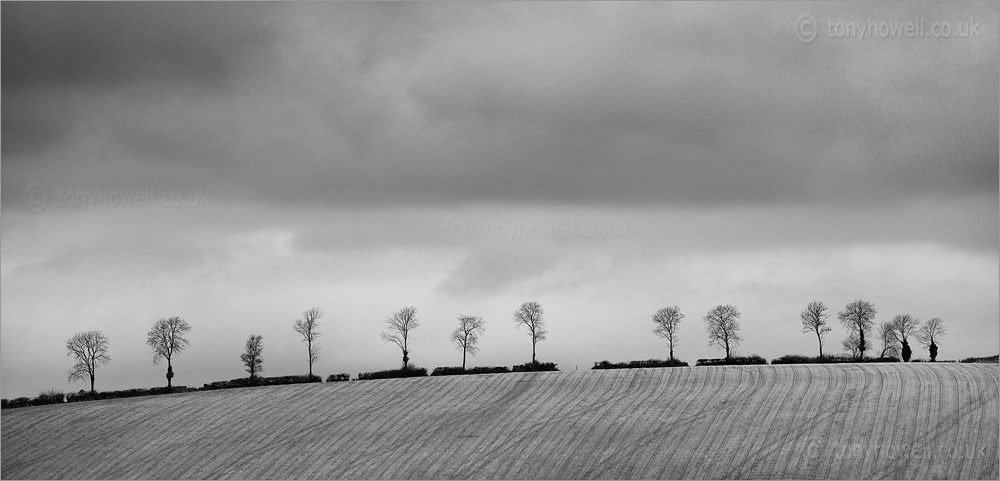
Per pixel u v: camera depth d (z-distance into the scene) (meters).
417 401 102.88
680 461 83.62
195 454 91.50
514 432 92.12
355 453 89.50
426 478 83.25
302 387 110.88
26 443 96.62
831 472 79.88
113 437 96.75
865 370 105.69
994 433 84.88
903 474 78.69
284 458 89.31
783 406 94.56
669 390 101.69
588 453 86.38
